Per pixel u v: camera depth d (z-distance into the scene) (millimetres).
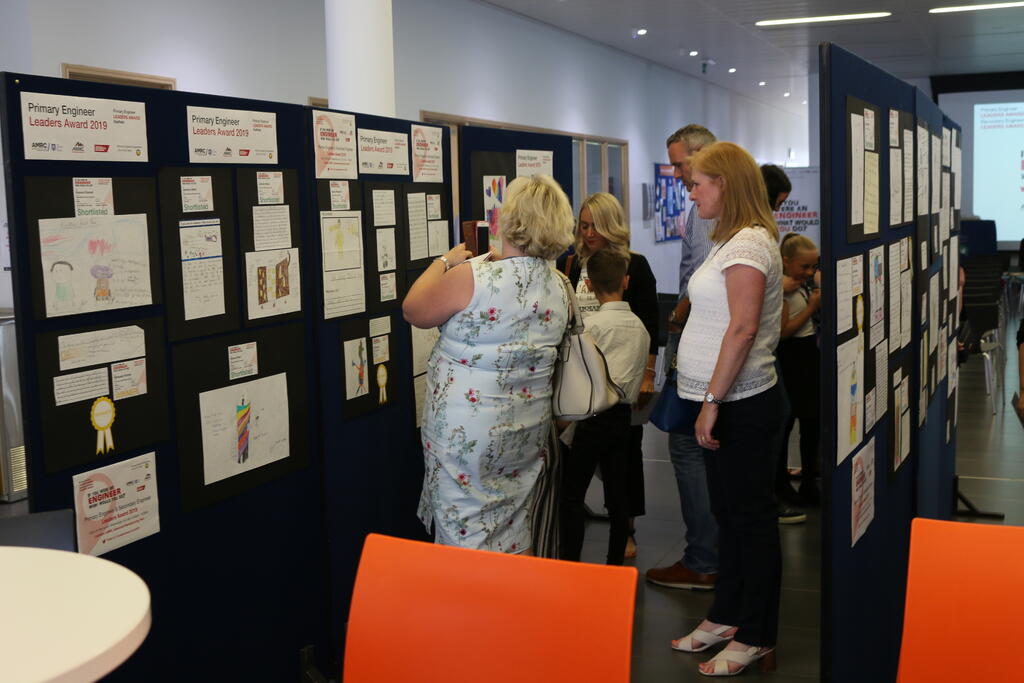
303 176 2922
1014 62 15258
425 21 8719
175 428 2508
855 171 2285
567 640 1435
